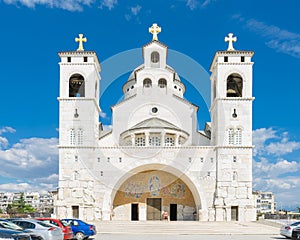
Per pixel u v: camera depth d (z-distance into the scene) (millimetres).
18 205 143125
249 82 64750
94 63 65500
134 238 38094
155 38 73125
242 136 63594
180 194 69250
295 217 61031
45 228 27406
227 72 64938
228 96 68688
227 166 62938
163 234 43438
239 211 61969
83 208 61969
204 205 62750
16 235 22719
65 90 64688
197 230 47250
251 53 65188
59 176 62656
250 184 62562
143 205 68750
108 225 53656
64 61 65500
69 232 32062
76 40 66812
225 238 38875
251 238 39031
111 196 64250
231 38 67000
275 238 39281
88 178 62781
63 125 63844
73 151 63281
